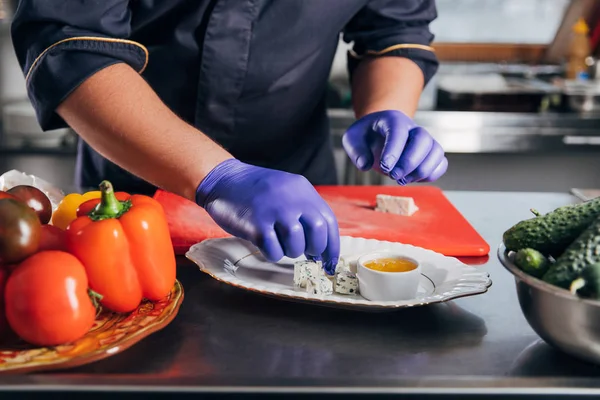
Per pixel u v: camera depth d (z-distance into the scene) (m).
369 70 1.55
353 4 1.52
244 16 1.42
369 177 2.68
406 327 0.83
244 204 0.93
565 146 2.72
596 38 3.16
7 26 2.74
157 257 0.82
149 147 1.01
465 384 0.69
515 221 1.32
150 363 0.73
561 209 0.79
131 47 1.14
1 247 0.73
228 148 1.60
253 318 0.85
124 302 0.81
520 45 3.24
